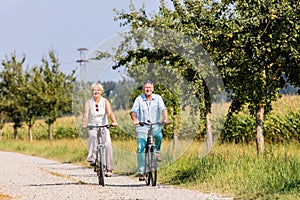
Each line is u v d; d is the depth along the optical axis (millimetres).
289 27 28812
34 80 86812
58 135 96000
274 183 23547
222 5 30781
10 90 92688
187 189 25266
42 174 34688
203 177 27344
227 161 29016
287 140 48438
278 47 30047
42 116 85500
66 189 25516
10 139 100125
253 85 30625
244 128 50562
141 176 27141
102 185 26875
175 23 31750
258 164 27438
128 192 24047
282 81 31984
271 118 49688
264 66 31047
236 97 31766
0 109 94000
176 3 32281
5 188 26812
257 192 22781
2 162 47844
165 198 21922
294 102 54344
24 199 22547
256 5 29438
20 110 89125
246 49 30281
